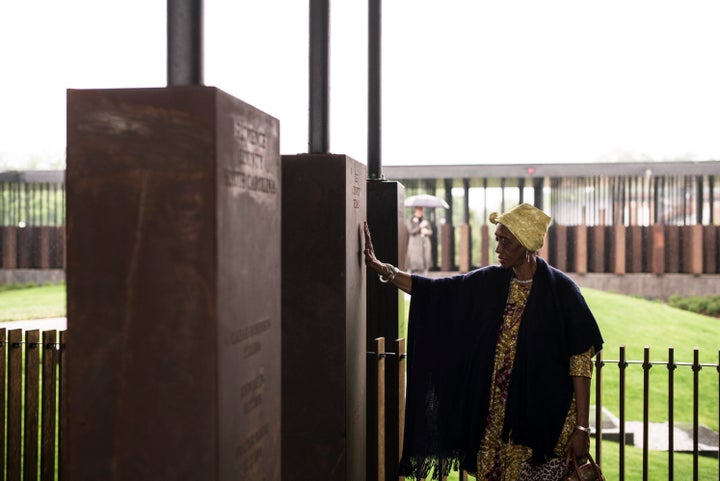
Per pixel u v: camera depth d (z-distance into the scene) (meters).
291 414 3.66
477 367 3.64
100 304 2.30
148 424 2.29
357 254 3.91
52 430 4.59
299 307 3.64
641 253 19.03
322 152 3.96
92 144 2.28
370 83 5.34
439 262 22.95
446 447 3.81
